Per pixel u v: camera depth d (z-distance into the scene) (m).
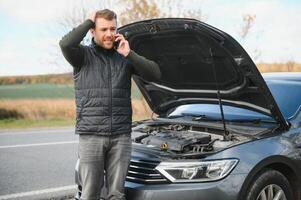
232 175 4.21
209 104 6.07
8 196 6.43
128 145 4.04
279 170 4.74
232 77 5.01
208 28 4.45
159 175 4.31
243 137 4.77
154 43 5.18
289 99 5.40
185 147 4.67
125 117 3.97
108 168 4.05
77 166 4.99
